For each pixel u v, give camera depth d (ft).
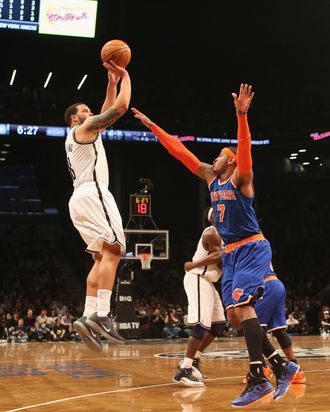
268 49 89.40
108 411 13.55
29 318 58.29
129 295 52.26
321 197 94.07
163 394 16.67
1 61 80.18
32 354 35.70
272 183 96.78
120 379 20.97
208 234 19.57
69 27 73.67
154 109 85.76
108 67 13.12
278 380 15.28
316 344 42.63
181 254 88.63
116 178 85.92
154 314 61.67
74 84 87.56
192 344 19.15
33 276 76.95
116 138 79.10
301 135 86.02
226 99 91.30
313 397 15.56
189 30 87.61
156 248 50.47
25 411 13.69
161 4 83.82
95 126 13.03
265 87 92.22
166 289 78.23
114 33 82.28
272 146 88.69
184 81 93.04
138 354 35.19
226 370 23.98
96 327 12.51
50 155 99.71
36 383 19.89
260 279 13.52
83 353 36.32
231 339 54.85
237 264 13.83
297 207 95.50
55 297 72.43
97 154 13.33
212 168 15.25
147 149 86.63
